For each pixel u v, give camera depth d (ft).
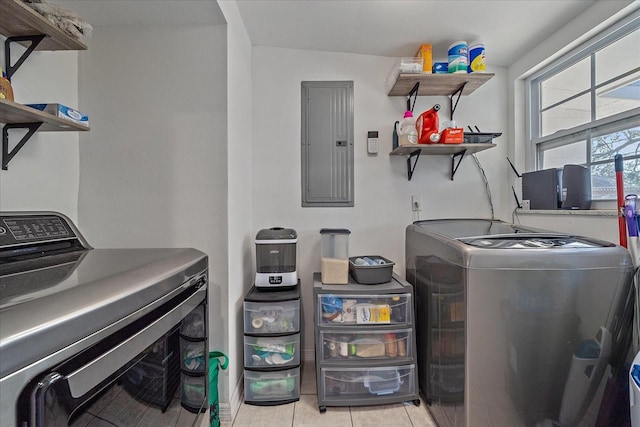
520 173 7.06
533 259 3.89
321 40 6.59
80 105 5.16
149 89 5.16
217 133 5.16
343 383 5.42
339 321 5.46
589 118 5.68
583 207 5.44
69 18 3.75
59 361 1.68
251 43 6.83
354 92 7.07
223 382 5.11
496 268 3.91
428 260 5.26
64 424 1.70
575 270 3.88
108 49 5.14
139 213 5.18
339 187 7.09
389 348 5.47
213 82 5.14
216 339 5.19
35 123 3.74
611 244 4.16
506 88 7.23
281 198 7.06
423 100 7.14
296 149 7.05
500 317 3.93
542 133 6.79
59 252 3.49
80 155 5.16
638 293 3.90
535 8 5.29
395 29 6.05
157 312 2.63
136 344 2.31
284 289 5.90
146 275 2.56
